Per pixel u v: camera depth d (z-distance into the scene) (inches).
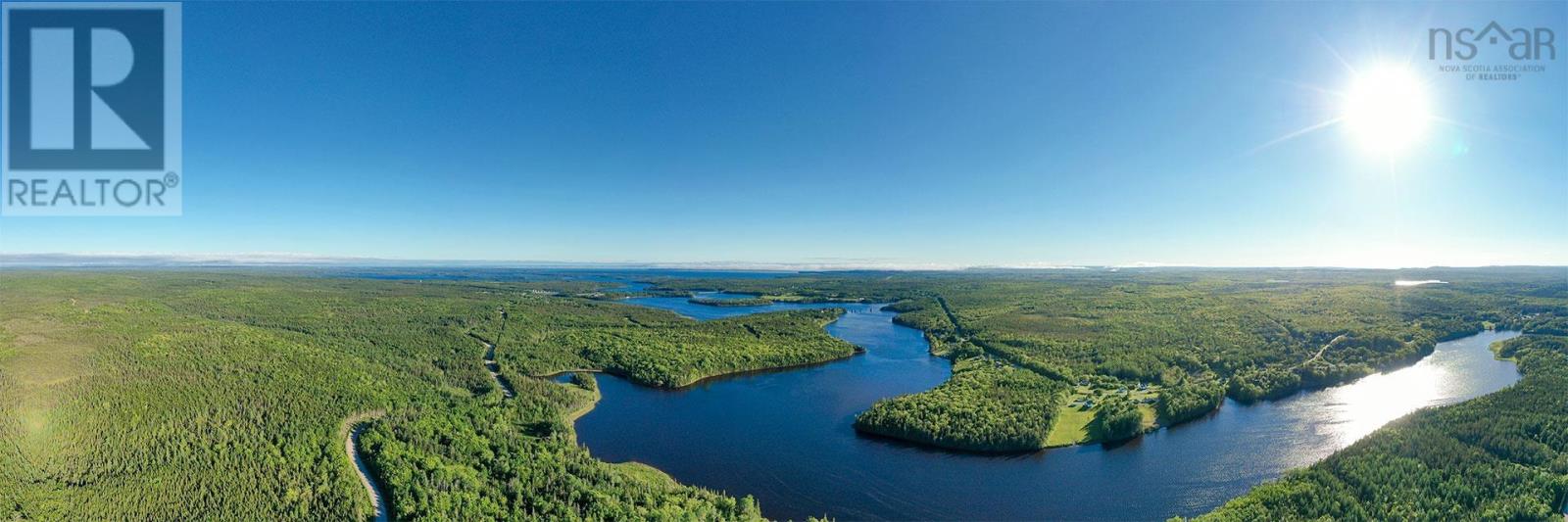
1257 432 4596.5
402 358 6604.3
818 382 6353.3
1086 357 6825.8
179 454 3639.3
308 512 3102.9
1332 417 4938.5
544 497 3240.7
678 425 4901.6
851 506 3553.2
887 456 4232.3
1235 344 7372.1
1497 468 3363.7
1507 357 7091.5
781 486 3811.5
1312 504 3169.3
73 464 3469.5
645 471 3946.9
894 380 6446.9
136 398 4512.8
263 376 5315.0
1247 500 3319.4
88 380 4936.0
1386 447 3705.7
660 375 6171.3
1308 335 7854.3
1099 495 3656.5
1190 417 4845.0
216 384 5000.0
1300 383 5782.5
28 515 2950.3
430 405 4758.9
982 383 5684.1
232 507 3107.8
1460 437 3848.4
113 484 3287.4
